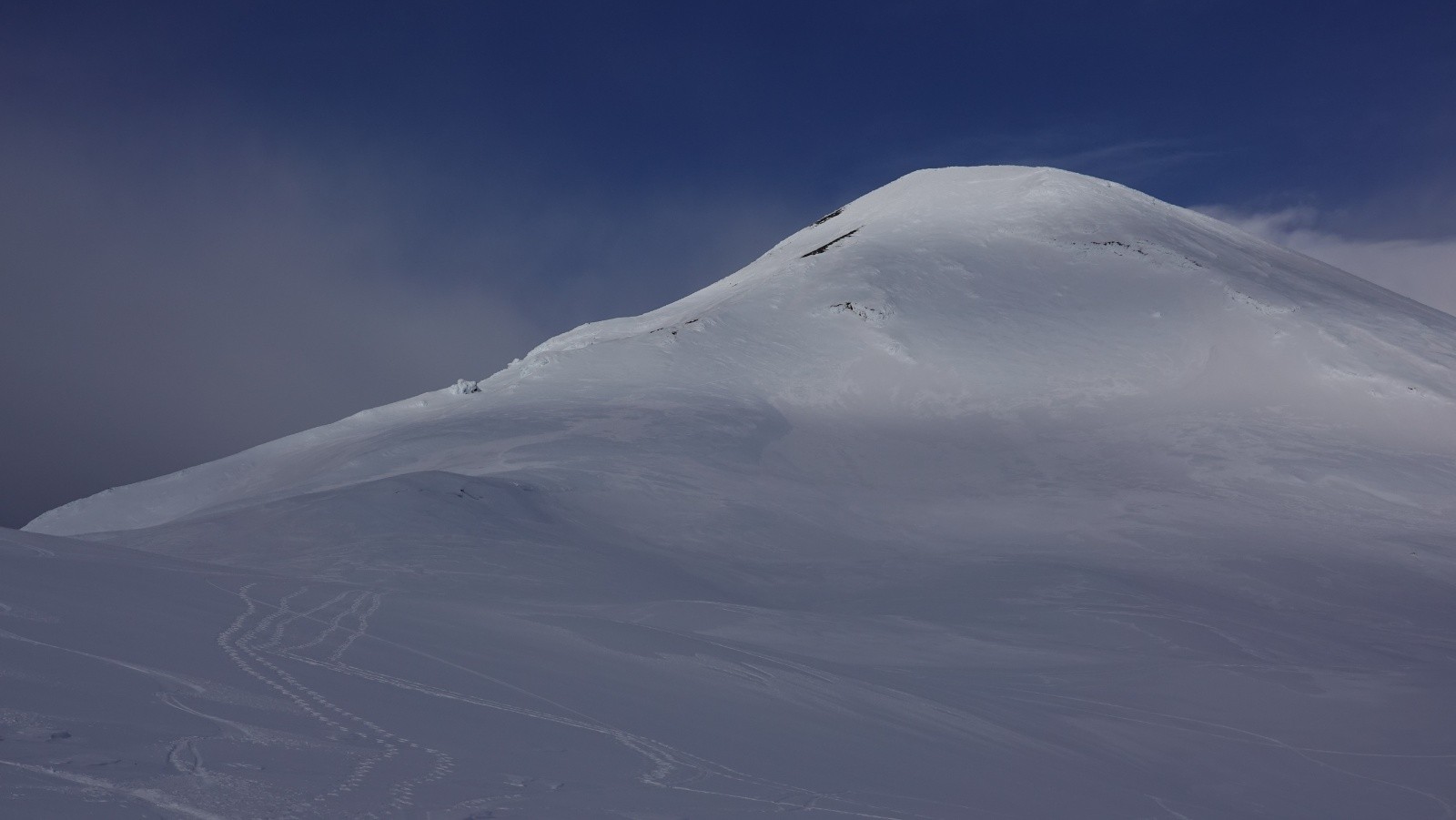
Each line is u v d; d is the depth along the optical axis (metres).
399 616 12.27
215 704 6.71
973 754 11.02
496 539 28.28
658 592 25.22
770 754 8.70
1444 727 16.83
